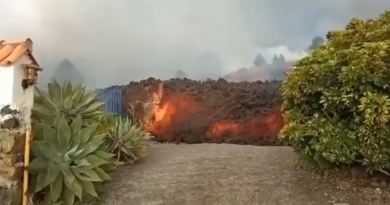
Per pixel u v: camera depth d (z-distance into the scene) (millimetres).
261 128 8492
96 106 5953
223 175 5414
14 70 4180
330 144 4449
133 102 9305
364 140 4262
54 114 4984
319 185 4949
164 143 8688
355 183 4953
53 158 4441
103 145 5258
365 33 4965
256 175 5387
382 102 4031
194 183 5105
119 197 4734
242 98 8828
